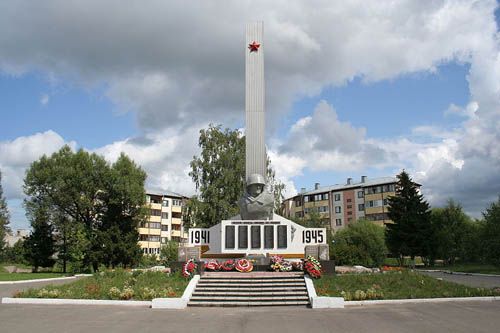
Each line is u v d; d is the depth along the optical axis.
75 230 44.56
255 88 32.97
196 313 16.62
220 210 49.69
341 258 44.09
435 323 14.17
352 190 79.62
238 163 50.34
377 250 54.81
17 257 66.31
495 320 14.70
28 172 46.09
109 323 14.39
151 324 14.20
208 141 52.03
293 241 29.36
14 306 18.67
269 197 30.72
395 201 51.91
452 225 53.91
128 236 46.09
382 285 21.19
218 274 23.03
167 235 78.44
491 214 37.78
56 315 16.09
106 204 48.16
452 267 47.75
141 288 20.56
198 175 51.44
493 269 39.25
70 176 45.91
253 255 27.03
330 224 81.75
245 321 14.73
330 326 13.73
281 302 18.75
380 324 14.05
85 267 44.62
